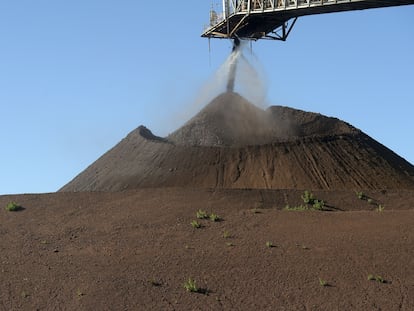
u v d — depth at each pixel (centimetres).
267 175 4988
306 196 4041
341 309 2867
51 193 4181
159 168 5228
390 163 5288
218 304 2919
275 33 6294
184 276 3120
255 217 3725
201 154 5259
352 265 3175
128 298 2961
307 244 3378
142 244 3438
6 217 3853
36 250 3425
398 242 3359
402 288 3000
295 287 3020
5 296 3017
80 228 3666
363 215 3719
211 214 3750
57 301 2967
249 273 3133
